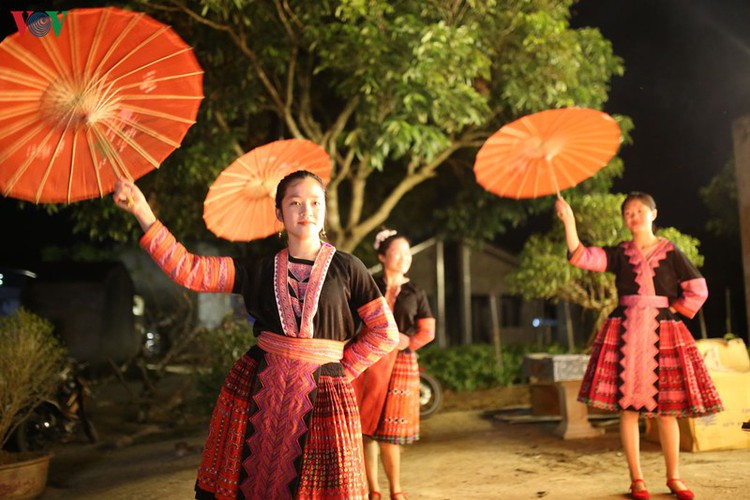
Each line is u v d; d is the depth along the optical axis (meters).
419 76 7.20
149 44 2.09
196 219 10.24
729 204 10.29
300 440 2.18
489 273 20.23
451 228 11.91
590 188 9.27
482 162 3.88
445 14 8.03
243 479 2.18
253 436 2.20
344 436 2.22
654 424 5.48
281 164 3.20
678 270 3.78
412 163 9.82
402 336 3.87
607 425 6.50
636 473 3.75
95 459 6.71
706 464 4.53
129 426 8.57
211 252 17.30
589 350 7.16
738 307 12.07
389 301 4.06
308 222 2.35
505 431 6.70
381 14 7.50
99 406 10.27
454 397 10.24
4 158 2.10
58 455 6.98
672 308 3.81
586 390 3.86
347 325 2.36
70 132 2.16
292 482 2.15
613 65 9.13
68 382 7.54
